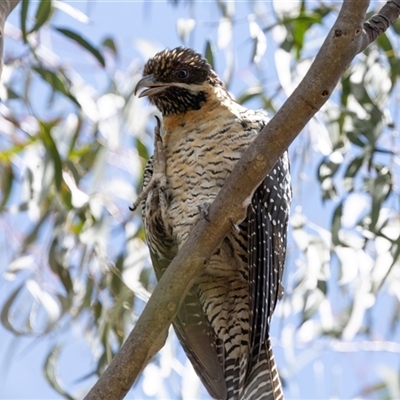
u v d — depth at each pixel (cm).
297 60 1178
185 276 713
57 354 1126
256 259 888
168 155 926
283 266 941
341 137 1156
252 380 900
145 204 938
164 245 948
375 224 1088
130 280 1163
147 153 1261
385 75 1180
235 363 930
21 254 1198
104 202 1250
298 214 1158
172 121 940
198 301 938
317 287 1134
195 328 932
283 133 697
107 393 688
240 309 933
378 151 1135
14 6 814
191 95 938
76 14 1113
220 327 934
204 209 724
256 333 873
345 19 678
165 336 706
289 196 956
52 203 1212
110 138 1187
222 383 916
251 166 705
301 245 1141
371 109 1150
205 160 912
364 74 1170
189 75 942
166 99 943
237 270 927
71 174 1216
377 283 1116
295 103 691
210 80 952
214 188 909
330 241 1152
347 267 1127
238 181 708
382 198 1097
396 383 1146
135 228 1235
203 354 923
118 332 1130
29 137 1244
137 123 1201
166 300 707
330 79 684
